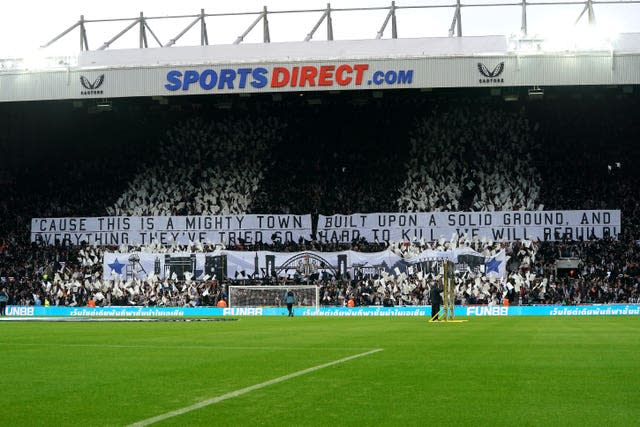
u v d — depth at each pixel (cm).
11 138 7319
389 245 6256
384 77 5903
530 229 6194
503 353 1791
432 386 1176
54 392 1127
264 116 7225
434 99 7062
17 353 1847
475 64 5825
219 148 7038
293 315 5491
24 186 6994
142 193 6725
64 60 6156
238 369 1430
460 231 6253
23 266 6350
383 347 2002
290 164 6912
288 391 1121
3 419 907
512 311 5378
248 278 6134
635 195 6388
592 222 6122
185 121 7250
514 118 6981
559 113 7000
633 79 5722
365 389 1141
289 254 6134
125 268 6225
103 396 1083
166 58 6612
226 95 6588
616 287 5694
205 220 6500
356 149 6981
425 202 6481
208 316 5272
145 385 1199
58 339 2447
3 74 6106
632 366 1475
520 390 1134
